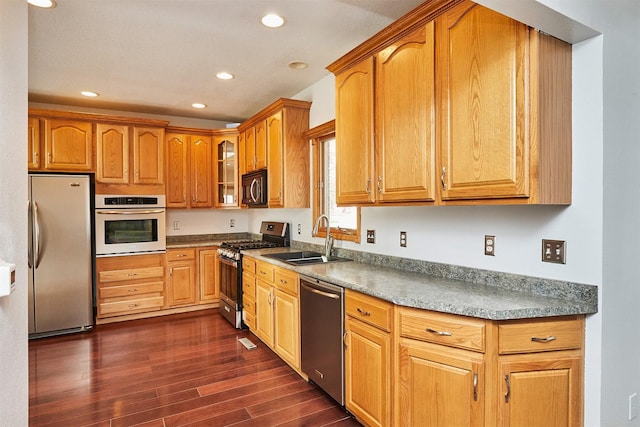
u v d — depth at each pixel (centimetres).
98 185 403
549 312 154
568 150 161
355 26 246
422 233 244
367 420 202
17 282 116
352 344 214
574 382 158
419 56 194
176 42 268
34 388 261
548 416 156
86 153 398
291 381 273
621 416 167
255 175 413
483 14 163
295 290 278
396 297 178
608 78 157
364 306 203
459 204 177
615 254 162
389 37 211
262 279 338
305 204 373
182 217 497
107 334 375
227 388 262
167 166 454
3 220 105
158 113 470
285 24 243
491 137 160
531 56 148
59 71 322
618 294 164
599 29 152
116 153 412
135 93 386
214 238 520
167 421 221
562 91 158
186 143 468
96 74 330
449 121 178
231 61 304
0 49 102
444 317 164
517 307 155
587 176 160
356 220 307
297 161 368
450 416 163
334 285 230
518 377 153
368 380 201
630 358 171
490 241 202
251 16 233
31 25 241
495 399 152
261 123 407
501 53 156
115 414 229
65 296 376
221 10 225
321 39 265
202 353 326
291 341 285
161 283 434
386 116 215
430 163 188
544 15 138
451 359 162
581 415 160
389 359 185
